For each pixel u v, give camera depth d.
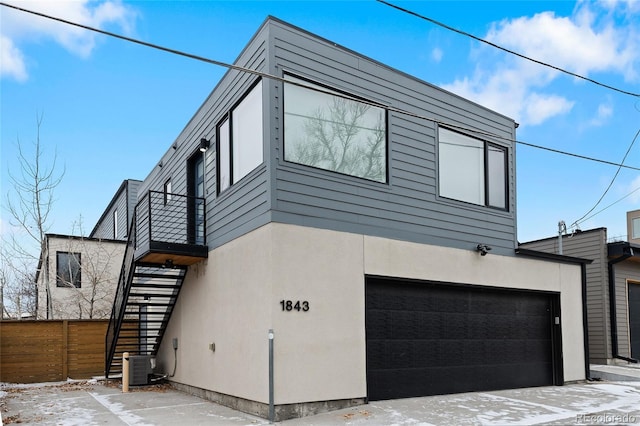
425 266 9.23
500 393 9.62
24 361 12.23
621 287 15.36
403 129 9.41
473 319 10.05
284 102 7.95
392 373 8.65
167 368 11.71
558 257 11.67
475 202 10.48
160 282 12.88
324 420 6.98
